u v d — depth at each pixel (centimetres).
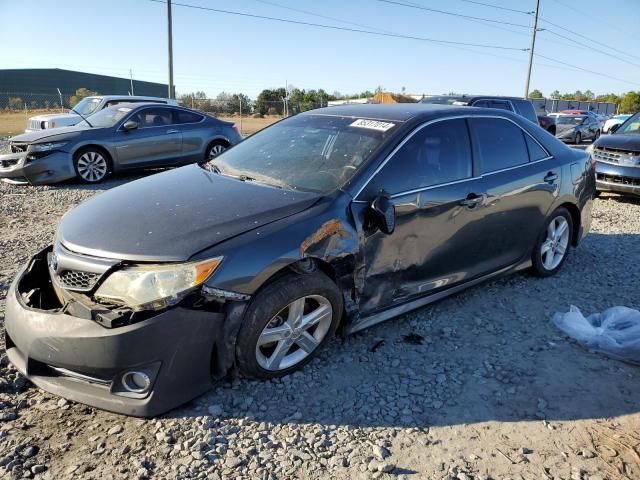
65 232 304
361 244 321
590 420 289
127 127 986
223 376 286
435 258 371
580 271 518
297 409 288
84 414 278
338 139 372
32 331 270
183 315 262
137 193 344
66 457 247
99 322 257
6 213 709
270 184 346
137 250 269
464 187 381
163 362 262
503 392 311
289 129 416
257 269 276
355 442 264
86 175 948
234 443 260
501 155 424
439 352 354
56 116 1441
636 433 279
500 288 466
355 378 319
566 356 354
